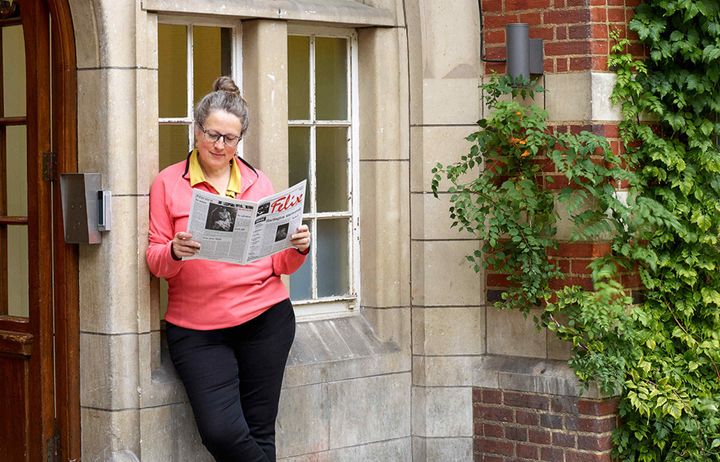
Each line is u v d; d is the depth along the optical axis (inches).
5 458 216.8
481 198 239.6
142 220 208.1
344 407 241.6
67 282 209.0
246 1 224.7
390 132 248.1
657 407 238.4
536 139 231.3
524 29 237.3
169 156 223.8
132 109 207.3
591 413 237.1
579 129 237.1
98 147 206.4
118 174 206.2
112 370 206.7
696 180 249.6
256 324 205.9
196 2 217.6
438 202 247.6
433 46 246.2
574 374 238.8
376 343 249.1
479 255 241.8
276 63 230.5
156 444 211.8
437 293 248.4
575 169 231.1
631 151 242.4
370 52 248.1
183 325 203.0
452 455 250.5
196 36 226.7
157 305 212.8
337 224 250.5
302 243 200.4
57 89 208.5
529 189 235.3
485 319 251.0
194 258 191.8
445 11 246.4
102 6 203.8
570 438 239.3
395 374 249.1
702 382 249.6
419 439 250.5
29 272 211.5
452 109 247.0
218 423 200.4
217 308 201.8
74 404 210.8
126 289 207.5
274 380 209.6
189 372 202.2
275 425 228.8
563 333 237.5
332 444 239.9
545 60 240.4
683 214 248.5
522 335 247.0
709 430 241.9
